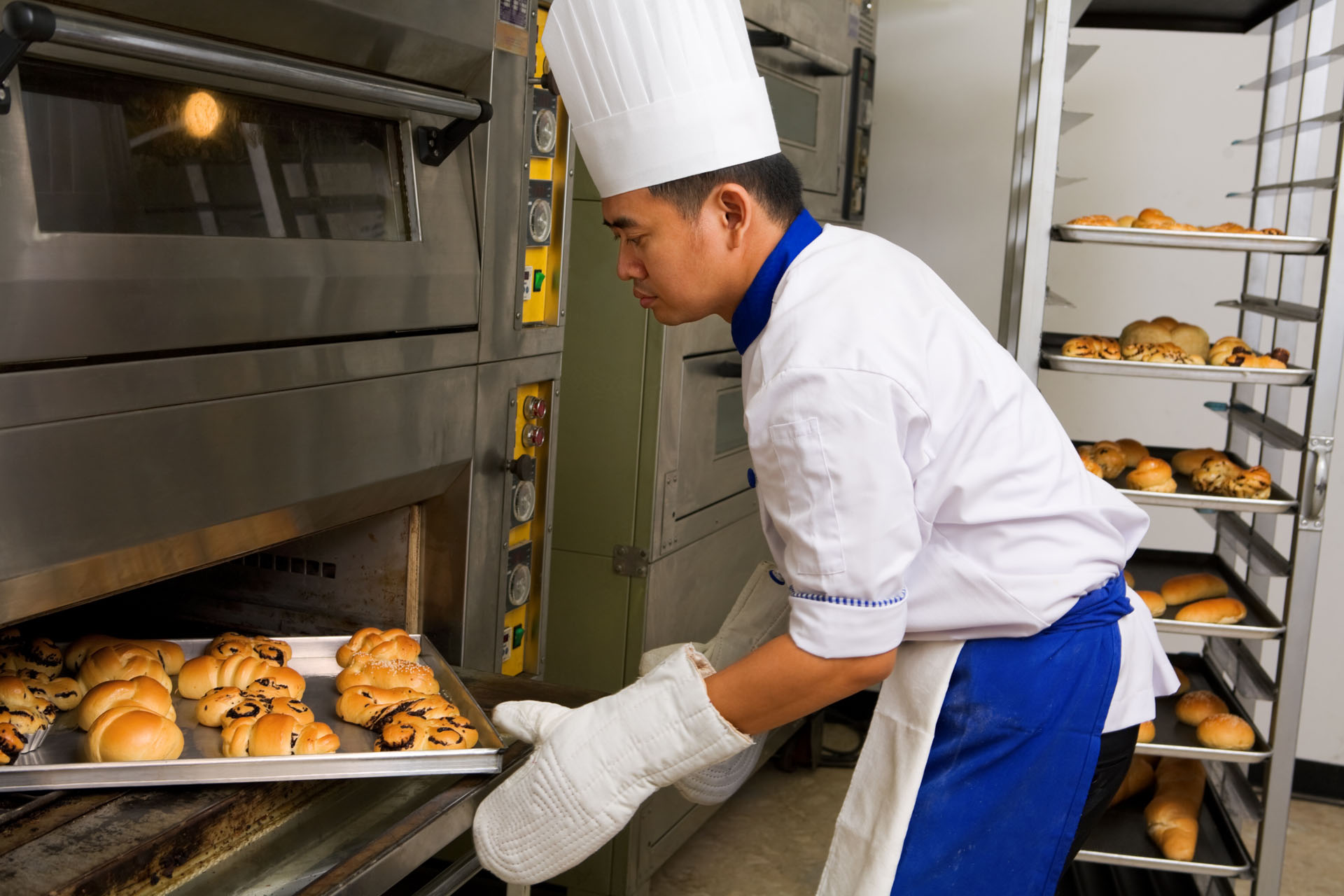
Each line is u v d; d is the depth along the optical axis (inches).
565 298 67.0
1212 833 91.1
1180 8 101.6
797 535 40.3
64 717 47.7
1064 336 101.0
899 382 39.8
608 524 90.2
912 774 46.9
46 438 36.6
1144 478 89.0
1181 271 120.3
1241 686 93.8
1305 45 98.8
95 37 34.2
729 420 102.8
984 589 45.1
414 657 55.5
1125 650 49.3
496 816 44.3
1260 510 84.4
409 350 53.4
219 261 42.0
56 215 37.4
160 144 41.4
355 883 37.4
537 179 63.0
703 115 41.4
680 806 96.1
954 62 125.5
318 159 49.0
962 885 46.6
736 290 44.3
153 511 40.9
